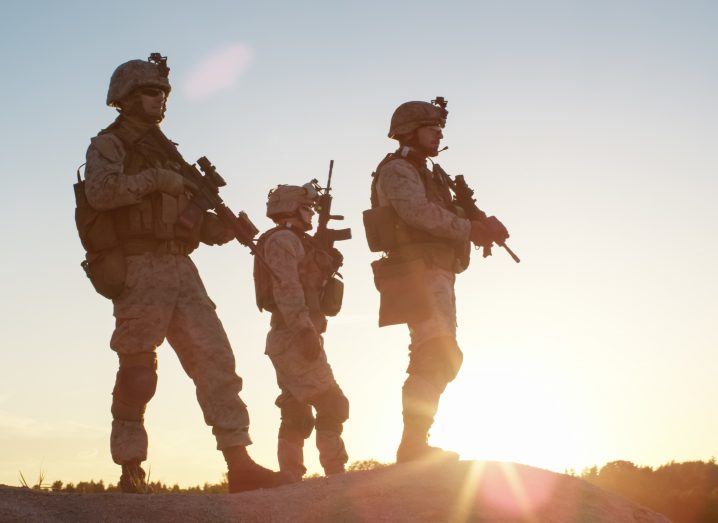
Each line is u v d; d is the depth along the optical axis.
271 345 8.56
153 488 6.59
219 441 6.63
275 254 8.39
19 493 5.38
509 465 6.08
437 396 6.90
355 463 8.59
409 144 7.43
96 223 6.60
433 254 7.07
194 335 6.71
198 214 6.82
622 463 15.92
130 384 6.52
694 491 15.16
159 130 6.91
